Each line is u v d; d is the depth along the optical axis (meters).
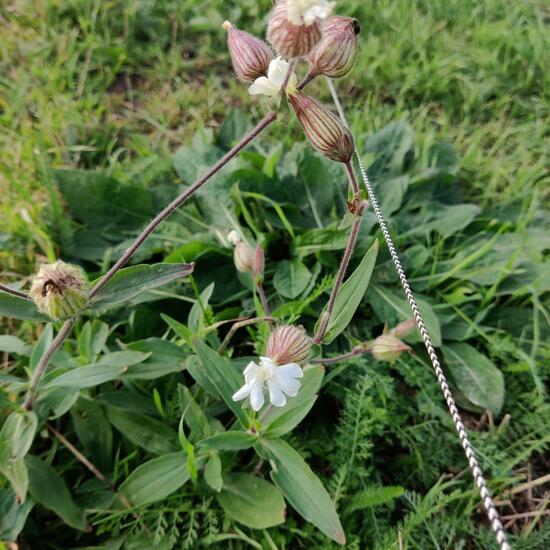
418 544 0.24
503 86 0.50
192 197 0.37
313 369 0.24
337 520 0.21
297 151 0.40
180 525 0.24
